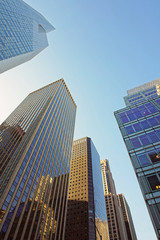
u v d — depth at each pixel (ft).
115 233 518.37
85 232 325.42
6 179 172.24
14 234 147.54
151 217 52.16
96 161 571.28
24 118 313.73
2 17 221.25
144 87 229.25
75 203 391.65
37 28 389.39
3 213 144.46
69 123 435.12
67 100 475.31
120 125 103.04
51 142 288.30
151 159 70.54
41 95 405.59
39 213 195.11
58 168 287.48
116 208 598.75
